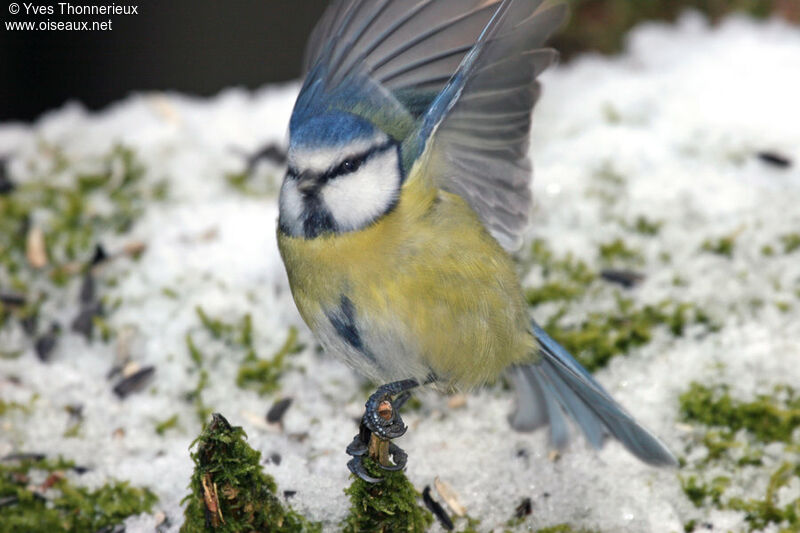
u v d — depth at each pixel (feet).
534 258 29.71
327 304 20.40
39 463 24.52
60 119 37.45
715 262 28.99
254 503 19.63
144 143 35.60
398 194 19.97
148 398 26.61
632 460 23.99
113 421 25.95
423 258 19.80
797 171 31.71
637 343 26.94
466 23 20.97
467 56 19.39
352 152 19.80
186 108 37.86
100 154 35.22
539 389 23.89
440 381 21.43
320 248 20.06
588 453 24.29
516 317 21.59
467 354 20.67
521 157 21.95
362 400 26.22
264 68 45.88
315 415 25.73
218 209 32.55
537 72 20.66
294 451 24.50
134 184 33.68
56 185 33.68
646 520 22.49
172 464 24.52
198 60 45.62
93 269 30.35
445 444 24.73
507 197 22.47
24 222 32.22
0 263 30.89
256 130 36.32
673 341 26.91
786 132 33.24
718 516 22.48
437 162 20.71
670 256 29.40
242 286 29.66
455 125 20.79
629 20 38.96
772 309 27.37
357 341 20.66
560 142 33.96
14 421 25.82
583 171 32.40
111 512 23.18
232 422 25.54
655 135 33.68
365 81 20.83
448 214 20.25
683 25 39.06
